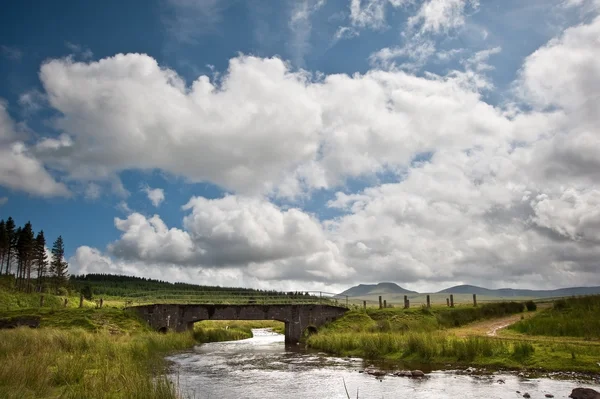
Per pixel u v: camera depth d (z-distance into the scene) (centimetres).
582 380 2378
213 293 6938
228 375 2956
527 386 2294
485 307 5544
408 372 2764
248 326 10625
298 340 5741
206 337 6222
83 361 2436
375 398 2170
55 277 11644
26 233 10194
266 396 2273
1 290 8256
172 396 1756
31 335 3434
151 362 3338
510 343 3212
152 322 5669
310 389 2439
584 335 3506
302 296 6581
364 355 3828
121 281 18050
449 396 2156
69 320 5166
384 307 6394
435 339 3531
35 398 1680
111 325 5200
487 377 2594
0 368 1853
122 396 1711
